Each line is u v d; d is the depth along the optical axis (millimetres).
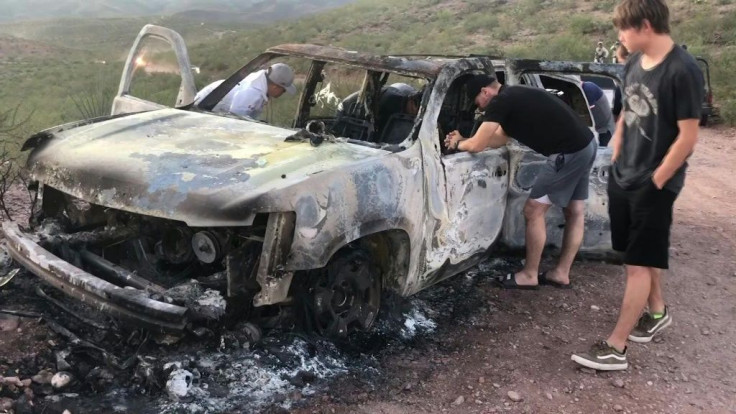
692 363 4164
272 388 3305
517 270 5355
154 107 5012
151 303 3008
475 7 34844
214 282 3348
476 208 4434
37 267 3354
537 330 4426
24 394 3049
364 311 3912
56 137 3982
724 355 4301
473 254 4551
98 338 3484
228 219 3045
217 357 3383
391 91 4848
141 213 3191
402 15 37250
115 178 3340
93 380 3174
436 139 4078
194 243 3406
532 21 27938
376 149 3824
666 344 4383
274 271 3141
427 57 5121
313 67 5027
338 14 42688
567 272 5137
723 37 20500
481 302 4758
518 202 4910
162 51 5301
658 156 3584
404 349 3959
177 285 3344
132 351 3377
